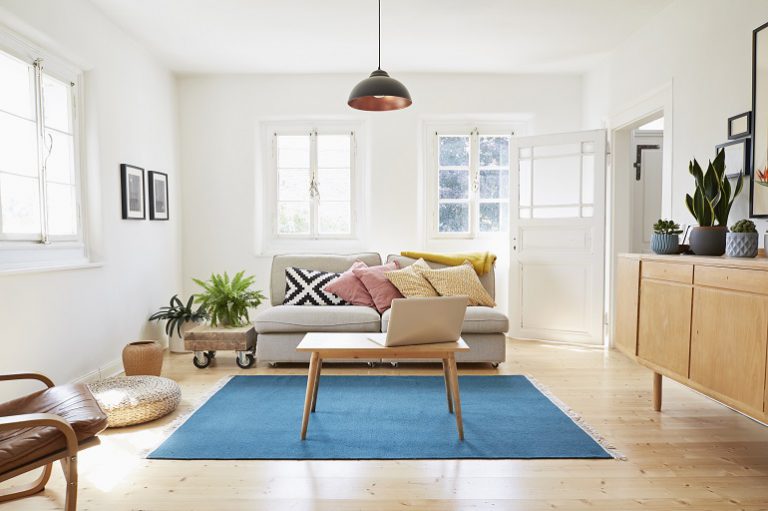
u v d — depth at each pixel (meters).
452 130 5.51
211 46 4.48
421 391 3.37
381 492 2.06
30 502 2.00
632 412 2.97
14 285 2.83
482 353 3.91
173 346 4.57
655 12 3.79
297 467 2.28
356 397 3.25
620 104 4.47
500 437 2.60
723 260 2.22
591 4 3.65
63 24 3.28
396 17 3.87
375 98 3.60
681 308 2.55
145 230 4.50
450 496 2.03
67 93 3.51
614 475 2.20
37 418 1.59
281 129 5.50
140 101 4.45
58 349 3.21
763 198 2.68
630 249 5.33
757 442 2.55
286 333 3.95
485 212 5.51
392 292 4.21
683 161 3.50
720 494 2.05
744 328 2.09
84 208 3.68
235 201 5.37
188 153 5.35
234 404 3.12
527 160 5.02
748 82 2.84
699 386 2.40
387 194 5.38
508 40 4.36
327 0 3.57
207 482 2.15
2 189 2.86
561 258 4.83
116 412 2.68
